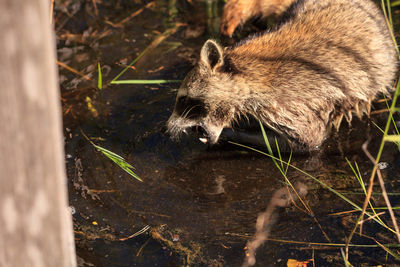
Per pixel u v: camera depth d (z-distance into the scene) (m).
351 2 4.68
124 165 3.77
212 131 4.21
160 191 3.78
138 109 4.59
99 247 3.25
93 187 3.78
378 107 4.62
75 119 4.46
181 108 4.23
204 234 3.37
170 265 3.11
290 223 3.43
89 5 6.10
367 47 4.27
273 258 3.14
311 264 3.07
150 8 6.12
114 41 5.56
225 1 6.20
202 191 3.78
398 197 3.57
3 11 1.19
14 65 1.25
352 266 3.04
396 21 5.66
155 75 5.06
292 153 4.24
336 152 4.16
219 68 4.03
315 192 3.72
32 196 1.41
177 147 4.24
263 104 4.10
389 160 3.97
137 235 3.36
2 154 1.31
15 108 1.29
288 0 5.48
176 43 5.54
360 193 3.65
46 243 1.51
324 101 4.12
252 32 5.76
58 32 5.69
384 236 3.25
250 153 4.22
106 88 4.85
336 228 3.35
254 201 3.67
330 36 4.24
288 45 4.19
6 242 1.43
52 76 1.34
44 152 1.38
